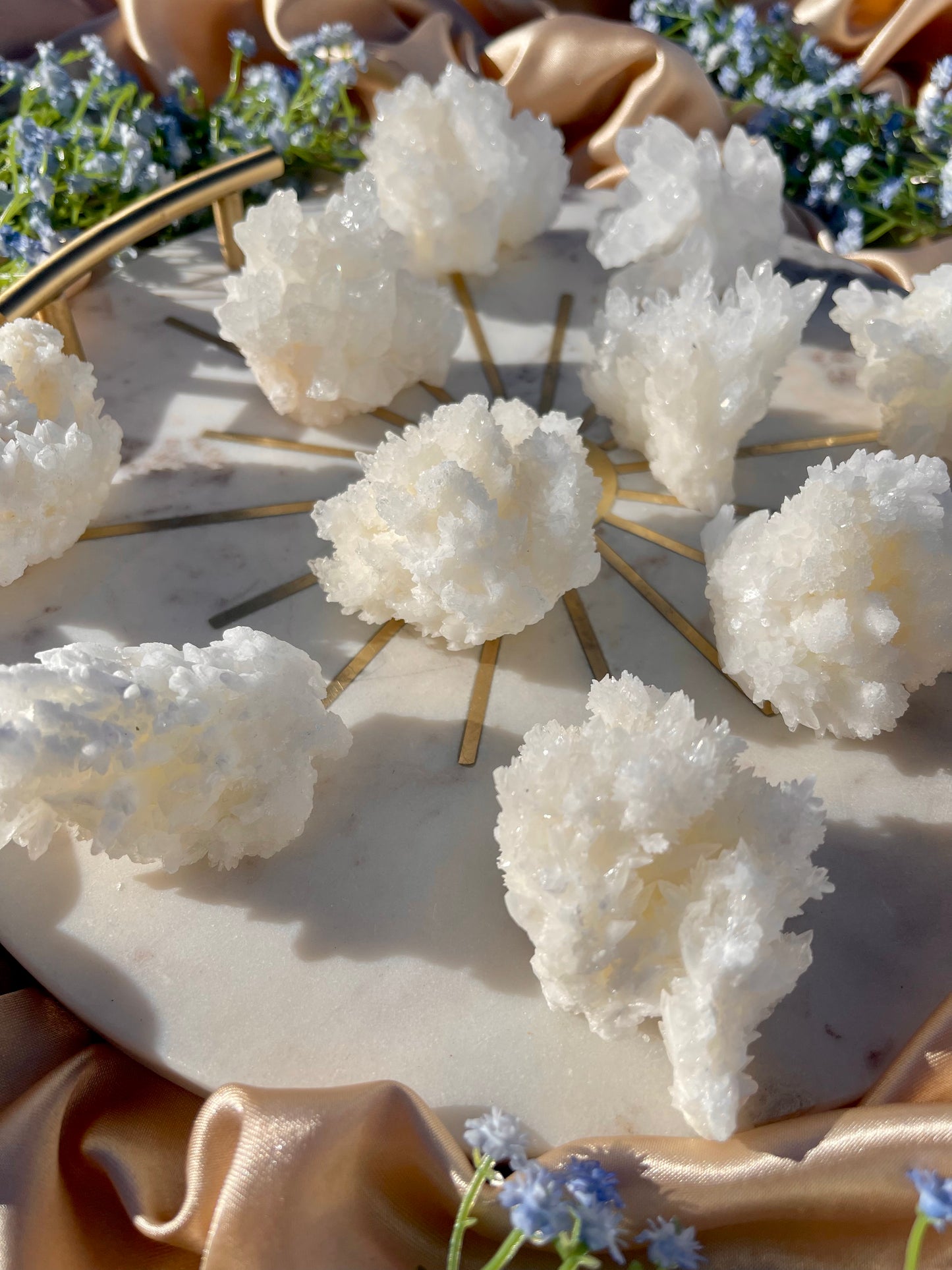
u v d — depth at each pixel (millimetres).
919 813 174
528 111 258
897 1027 153
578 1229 119
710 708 187
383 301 213
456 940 159
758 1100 146
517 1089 147
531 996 154
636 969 139
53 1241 139
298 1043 150
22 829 146
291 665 163
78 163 257
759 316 201
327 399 218
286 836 163
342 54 292
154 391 232
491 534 172
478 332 249
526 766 146
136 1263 147
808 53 302
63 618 193
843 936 161
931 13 305
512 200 259
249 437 224
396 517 172
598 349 222
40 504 190
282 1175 132
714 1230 139
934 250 279
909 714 187
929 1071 144
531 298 258
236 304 209
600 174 311
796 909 143
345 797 173
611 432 229
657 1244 126
